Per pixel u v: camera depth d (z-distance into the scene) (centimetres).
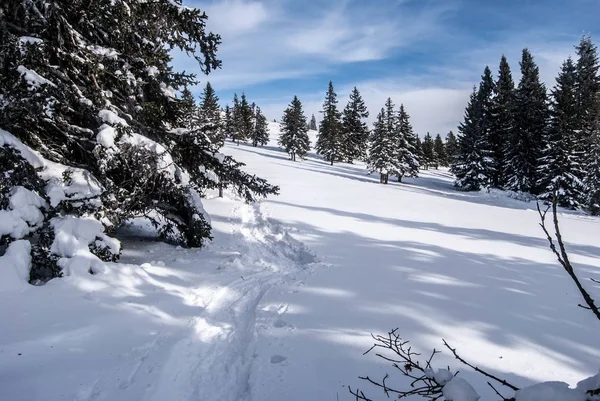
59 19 685
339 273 814
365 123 6688
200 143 986
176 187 861
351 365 428
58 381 362
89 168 796
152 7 850
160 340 470
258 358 445
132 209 858
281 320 549
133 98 882
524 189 3634
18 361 383
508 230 1545
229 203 1889
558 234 163
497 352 470
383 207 2002
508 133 3862
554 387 169
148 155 785
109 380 377
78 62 748
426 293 688
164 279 695
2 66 620
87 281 596
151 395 364
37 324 460
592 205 3052
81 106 764
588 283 815
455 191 3953
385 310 596
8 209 598
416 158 4947
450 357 452
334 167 5359
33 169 642
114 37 809
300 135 5834
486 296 688
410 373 411
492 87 4206
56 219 648
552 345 495
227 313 590
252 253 1001
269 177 3186
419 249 1088
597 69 3875
